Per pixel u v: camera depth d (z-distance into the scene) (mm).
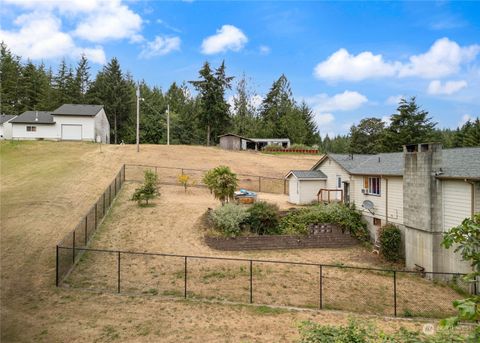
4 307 10703
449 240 4117
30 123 46031
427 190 16672
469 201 15070
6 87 69000
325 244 20391
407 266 18094
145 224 20047
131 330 9562
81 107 50062
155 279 13711
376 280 15250
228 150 53219
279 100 87438
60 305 10992
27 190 24719
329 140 122250
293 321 10469
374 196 21531
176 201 24875
